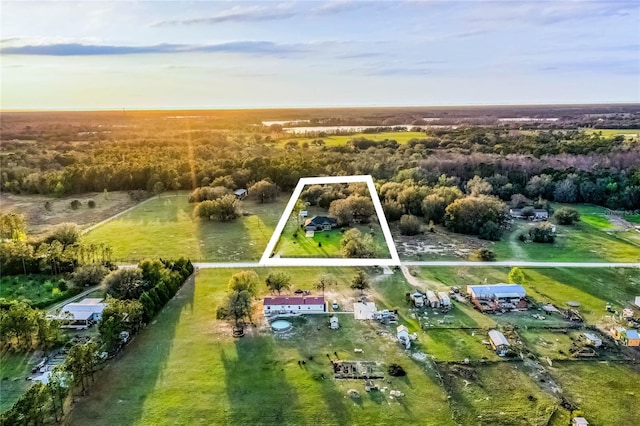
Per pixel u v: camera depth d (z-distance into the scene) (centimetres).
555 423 3953
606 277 6788
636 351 4975
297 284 6625
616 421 3975
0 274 6962
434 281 6694
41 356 4900
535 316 5688
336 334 5325
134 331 5303
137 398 4228
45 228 9225
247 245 8244
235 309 5450
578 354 4894
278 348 5041
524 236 8544
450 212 9119
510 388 4384
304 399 4222
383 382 4456
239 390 4347
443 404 4162
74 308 5728
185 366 4712
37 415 3744
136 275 6241
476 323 5544
